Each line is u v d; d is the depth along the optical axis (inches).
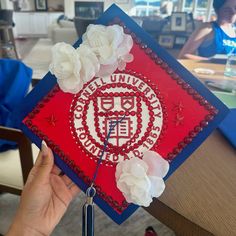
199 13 177.9
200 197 18.8
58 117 17.6
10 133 36.8
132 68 17.1
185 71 16.9
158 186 15.9
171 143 17.4
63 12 319.9
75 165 17.8
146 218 53.8
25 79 50.0
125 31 17.0
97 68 16.0
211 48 69.6
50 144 17.8
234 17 69.2
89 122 17.5
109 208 17.5
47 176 20.0
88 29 16.2
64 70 15.7
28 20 322.0
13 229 20.9
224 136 26.5
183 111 17.2
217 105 16.9
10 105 47.0
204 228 16.9
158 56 17.0
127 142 17.5
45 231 21.5
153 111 17.3
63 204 22.3
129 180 15.4
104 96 17.3
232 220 17.1
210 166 22.0
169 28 120.0
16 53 182.9
